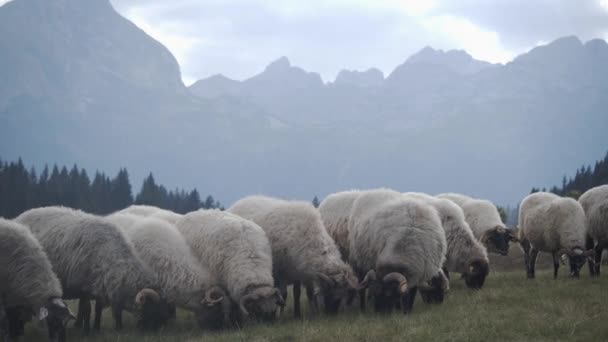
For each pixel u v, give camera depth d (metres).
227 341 11.89
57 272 13.53
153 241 14.41
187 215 16.02
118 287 13.41
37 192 57.16
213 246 14.59
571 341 10.66
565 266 24.09
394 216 14.77
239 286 13.73
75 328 14.20
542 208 18.89
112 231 13.80
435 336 11.23
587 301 13.53
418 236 14.28
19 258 12.05
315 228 15.13
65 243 13.59
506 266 26.31
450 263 17.08
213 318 13.72
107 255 13.47
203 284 13.95
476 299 14.79
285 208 15.70
